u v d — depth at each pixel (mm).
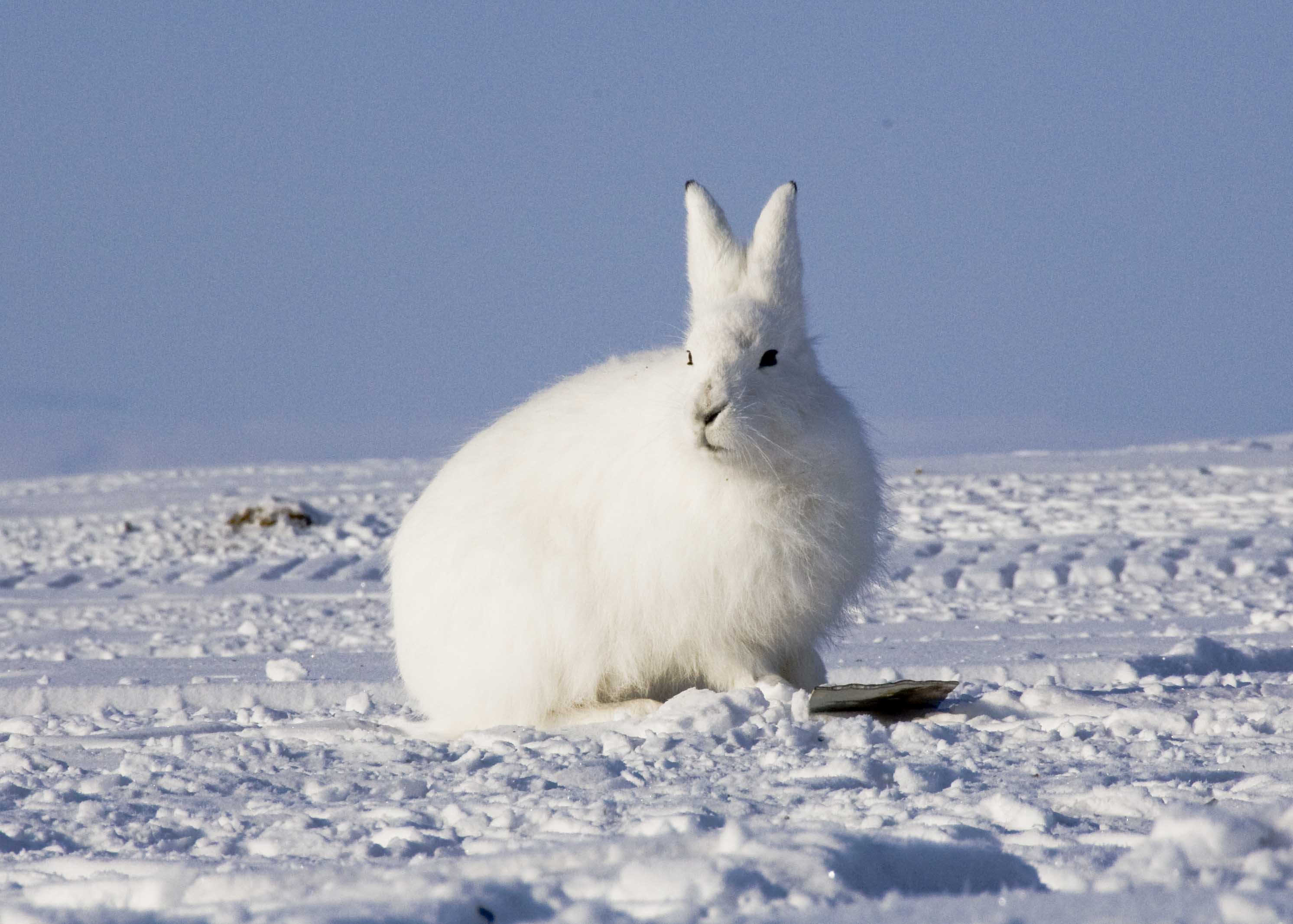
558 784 16031
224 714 26266
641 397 20562
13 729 24625
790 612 20969
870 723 18797
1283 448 80688
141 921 9570
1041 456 82312
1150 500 63375
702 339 20266
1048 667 26688
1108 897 8992
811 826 12453
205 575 57875
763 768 16422
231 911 9383
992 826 12703
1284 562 46812
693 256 22391
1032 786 14641
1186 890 9258
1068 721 19156
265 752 19688
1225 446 83000
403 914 9062
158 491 88688
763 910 9094
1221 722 18609
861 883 10133
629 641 20562
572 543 20344
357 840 13312
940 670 27203
